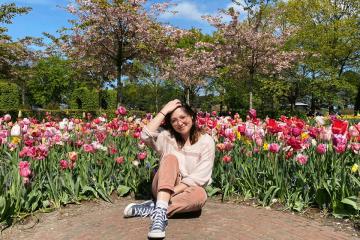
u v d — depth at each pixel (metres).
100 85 26.67
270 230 4.32
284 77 29.53
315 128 5.82
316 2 28.84
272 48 25.19
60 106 47.38
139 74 26.39
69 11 21.83
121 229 4.37
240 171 5.77
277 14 26.27
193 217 4.72
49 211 5.09
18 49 22.38
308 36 28.48
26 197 4.95
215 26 24.94
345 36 27.97
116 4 21.30
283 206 5.21
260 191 5.48
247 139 6.19
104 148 6.07
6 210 4.63
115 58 23.14
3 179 4.89
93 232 4.33
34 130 6.22
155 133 4.88
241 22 24.89
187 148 4.78
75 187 5.49
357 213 4.72
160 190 4.22
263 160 5.91
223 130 6.21
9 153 6.03
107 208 5.26
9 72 23.92
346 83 28.59
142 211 4.73
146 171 5.97
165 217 4.13
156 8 23.31
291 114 27.92
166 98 39.94
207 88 34.81
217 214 4.85
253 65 25.56
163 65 26.53
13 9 20.45
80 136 7.22
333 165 5.39
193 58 30.34
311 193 5.22
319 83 28.52
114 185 5.93
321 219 4.74
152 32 22.17
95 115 26.98
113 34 22.58
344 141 4.93
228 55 25.67
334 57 29.20
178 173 4.61
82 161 5.80
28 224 4.69
